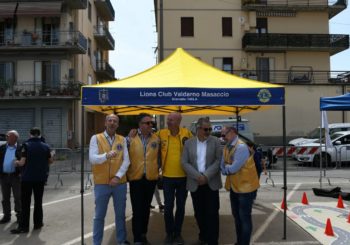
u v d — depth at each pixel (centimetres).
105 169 623
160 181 711
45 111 2992
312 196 1100
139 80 741
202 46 3275
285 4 3312
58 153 1627
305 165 1911
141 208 662
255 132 3011
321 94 3080
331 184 1340
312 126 3066
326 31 3372
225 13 3294
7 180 833
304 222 800
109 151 622
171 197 660
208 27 3281
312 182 1392
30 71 3020
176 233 657
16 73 3020
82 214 670
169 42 3253
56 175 1633
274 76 3262
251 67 3316
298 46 3272
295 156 1862
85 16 3566
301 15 3375
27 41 2969
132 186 659
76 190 1273
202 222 672
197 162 644
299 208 930
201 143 652
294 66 3341
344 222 798
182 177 659
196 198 674
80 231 769
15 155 830
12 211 966
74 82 3016
